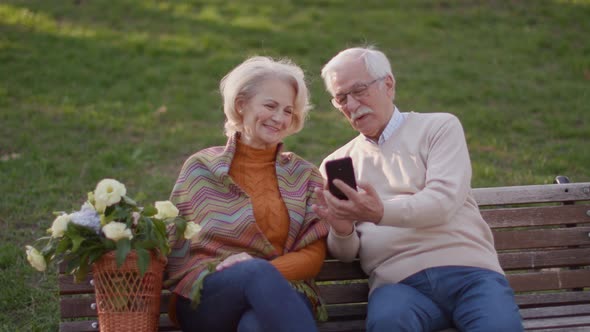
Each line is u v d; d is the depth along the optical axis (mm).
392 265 3000
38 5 10008
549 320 3150
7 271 4180
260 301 2574
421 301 2887
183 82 8016
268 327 2551
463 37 9711
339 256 3070
